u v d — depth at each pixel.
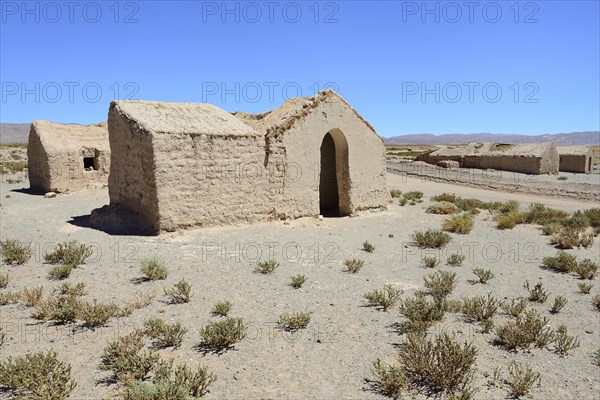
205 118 13.95
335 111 16.16
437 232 12.98
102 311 6.63
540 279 9.66
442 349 5.49
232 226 13.46
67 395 4.74
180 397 4.58
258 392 5.00
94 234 11.93
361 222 15.92
